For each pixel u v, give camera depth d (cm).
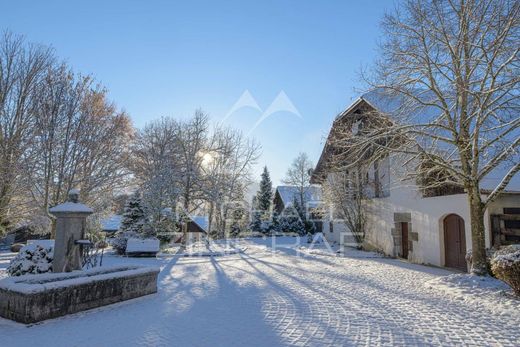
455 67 993
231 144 3291
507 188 1173
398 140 1155
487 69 938
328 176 2200
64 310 660
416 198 1530
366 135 1170
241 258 1750
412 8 1048
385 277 1122
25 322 605
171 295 856
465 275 989
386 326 600
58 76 1603
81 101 1628
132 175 2127
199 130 2867
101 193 1673
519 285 765
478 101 951
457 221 1331
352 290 914
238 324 614
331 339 535
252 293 878
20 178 1472
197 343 521
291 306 742
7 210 1572
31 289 618
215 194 2727
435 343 519
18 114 1522
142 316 668
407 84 1098
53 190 1546
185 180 2603
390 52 1093
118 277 770
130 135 1945
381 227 1841
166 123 2767
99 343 523
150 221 2152
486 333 563
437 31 1015
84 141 1570
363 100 1529
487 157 1070
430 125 1031
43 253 966
